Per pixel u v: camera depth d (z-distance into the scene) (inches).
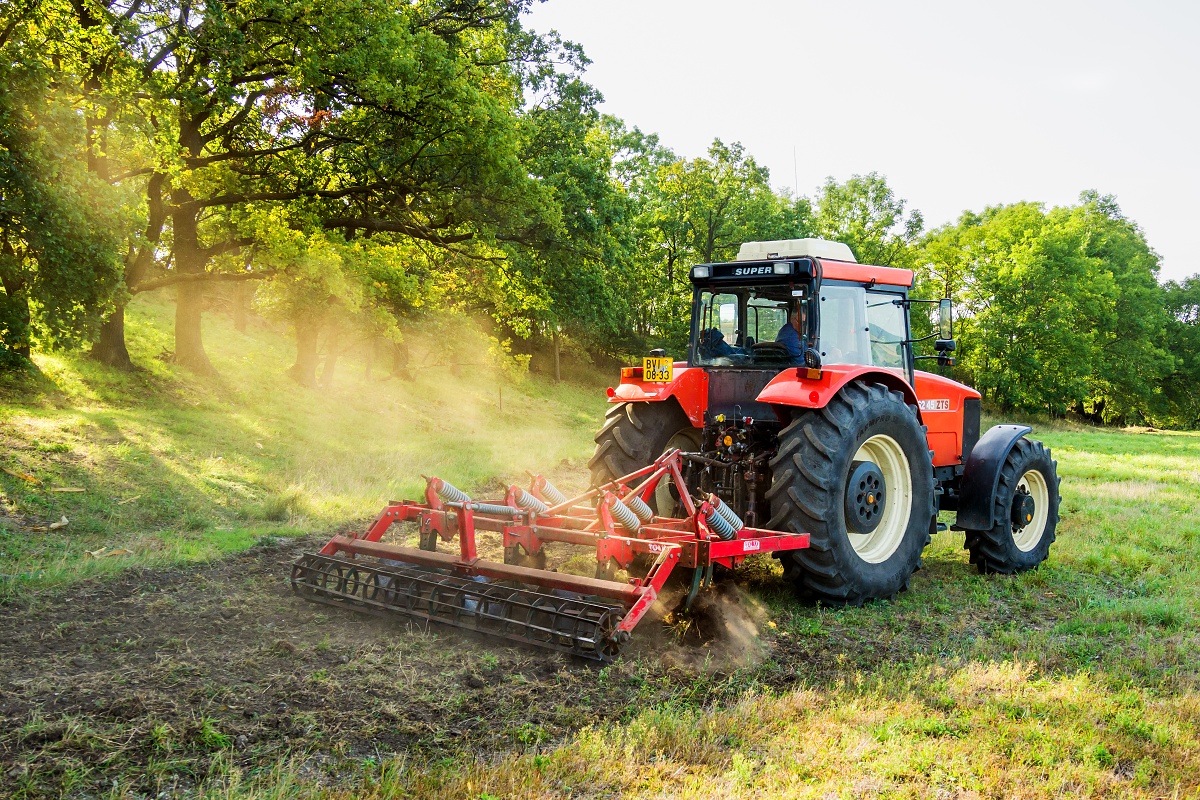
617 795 113.4
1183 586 252.1
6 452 343.0
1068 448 884.0
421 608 190.1
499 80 864.9
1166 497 458.0
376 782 113.8
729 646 184.7
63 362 583.8
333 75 586.9
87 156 489.4
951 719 142.3
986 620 216.4
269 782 114.8
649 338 1598.2
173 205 640.4
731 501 234.7
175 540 271.4
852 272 245.1
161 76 546.9
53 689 145.6
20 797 109.0
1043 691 158.1
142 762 120.5
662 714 139.3
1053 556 295.0
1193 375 2282.2
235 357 823.7
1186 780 123.7
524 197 735.7
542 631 171.2
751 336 251.9
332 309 732.7
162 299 1068.5
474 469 475.2
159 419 489.7
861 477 221.9
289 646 169.0
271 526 299.7
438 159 675.4
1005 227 1731.1
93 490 321.4
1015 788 118.5
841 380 218.5
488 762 124.0
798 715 143.9
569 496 403.9
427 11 784.9
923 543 241.0
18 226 389.7
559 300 946.7
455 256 896.3
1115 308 1959.9
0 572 222.5
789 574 219.9
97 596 205.2
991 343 1601.9
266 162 652.1
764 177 1520.7
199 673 155.6
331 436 584.1
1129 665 177.0
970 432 293.1
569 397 1262.3
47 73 387.5
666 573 177.0
